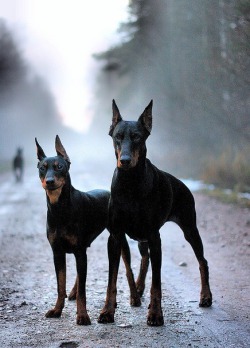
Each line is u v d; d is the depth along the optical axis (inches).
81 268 289.1
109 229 295.0
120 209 285.0
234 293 343.9
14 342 257.3
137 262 451.8
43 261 467.5
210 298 317.1
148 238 288.5
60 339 260.2
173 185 313.1
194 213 327.3
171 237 573.9
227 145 1154.7
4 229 671.1
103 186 1164.5
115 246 291.6
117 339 258.8
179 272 411.2
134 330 273.0
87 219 299.7
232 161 1048.2
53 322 288.7
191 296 339.9
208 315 297.6
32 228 673.0
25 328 278.8
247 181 941.8
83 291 287.9
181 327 276.7
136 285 344.2
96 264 450.6
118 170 282.2
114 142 284.8
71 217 285.0
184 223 323.6
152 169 292.8
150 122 286.8
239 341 254.7
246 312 301.9
